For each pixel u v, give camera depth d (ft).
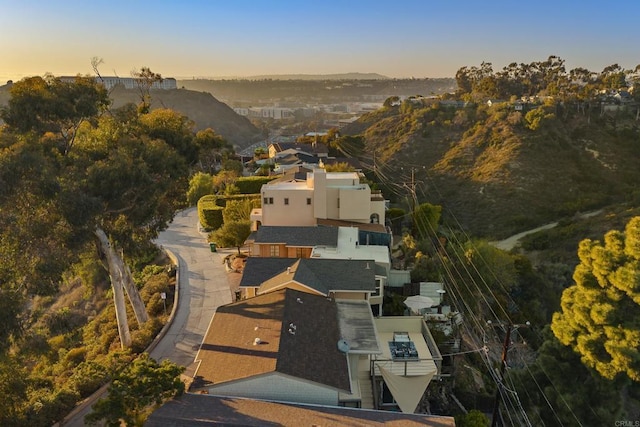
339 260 112.27
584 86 461.78
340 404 75.72
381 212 161.58
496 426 85.20
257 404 67.62
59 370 107.65
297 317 87.20
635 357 77.92
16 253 80.59
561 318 92.58
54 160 90.58
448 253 154.51
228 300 128.57
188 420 62.03
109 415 63.62
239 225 160.45
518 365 112.37
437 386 93.25
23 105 89.40
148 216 109.19
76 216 83.30
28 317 84.38
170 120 136.98
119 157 95.09
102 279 157.07
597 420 86.22
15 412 75.66
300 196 155.94
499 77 548.31
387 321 103.65
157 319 116.88
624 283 79.82
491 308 133.08
